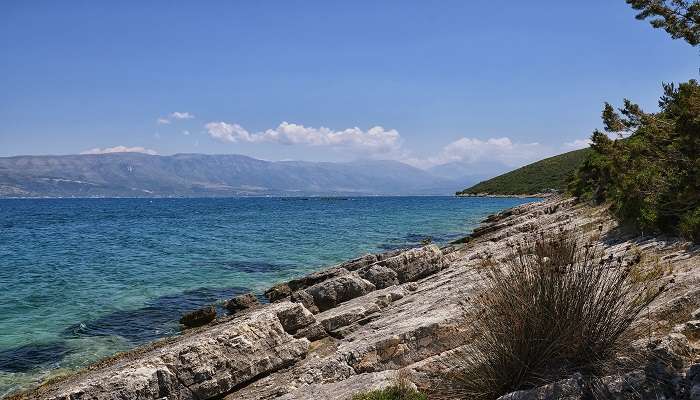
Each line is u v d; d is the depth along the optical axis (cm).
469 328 940
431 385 844
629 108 1550
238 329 1300
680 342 724
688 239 1523
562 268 741
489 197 18800
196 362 1190
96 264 3956
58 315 2333
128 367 1148
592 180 4700
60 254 4681
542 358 714
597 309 720
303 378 1131
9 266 3928
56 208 19362
